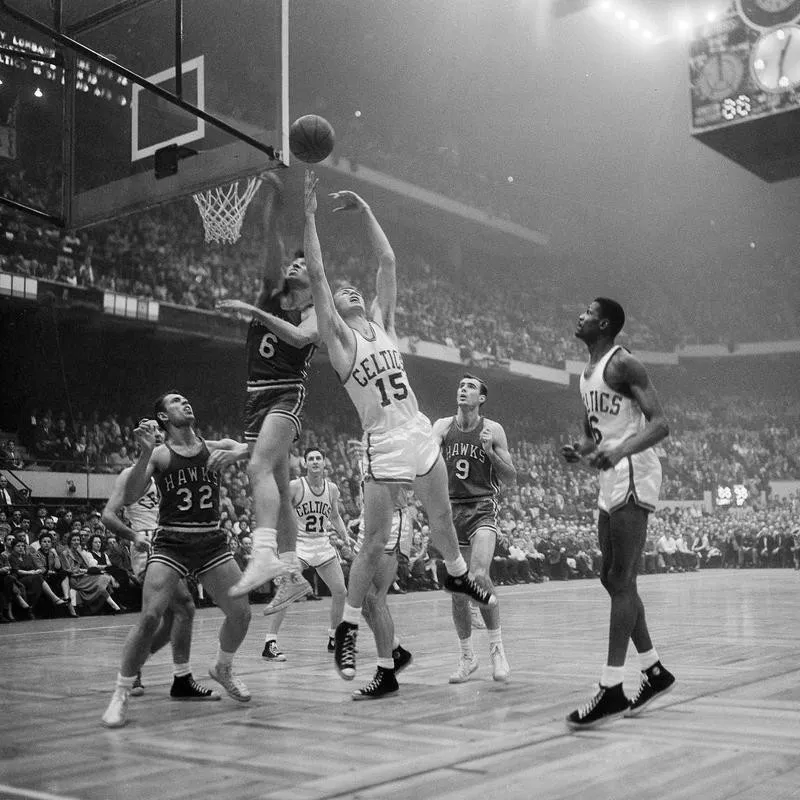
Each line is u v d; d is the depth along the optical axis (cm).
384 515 520
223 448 514
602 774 339
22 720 475
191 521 498
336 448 2447
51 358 2052
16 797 322
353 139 2748
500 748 385
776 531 2817
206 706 512
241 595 482
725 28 1395
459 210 3084
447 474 576
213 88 789
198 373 2416
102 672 682
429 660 710
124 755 388
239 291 2205
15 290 1698
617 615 434
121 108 836
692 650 732
